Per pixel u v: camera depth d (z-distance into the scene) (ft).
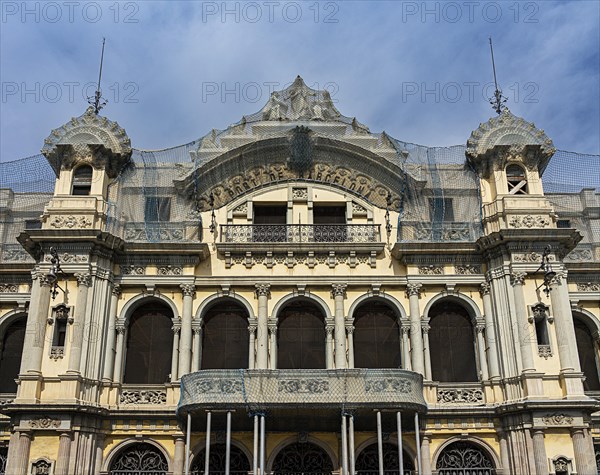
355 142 102.63
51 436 80.89
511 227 92.58
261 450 75.56
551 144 99.14
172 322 92.12
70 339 85.87
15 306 97.14
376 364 92.17
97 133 97.76
